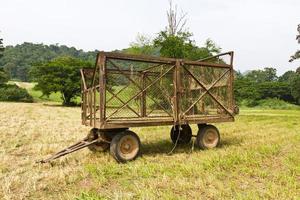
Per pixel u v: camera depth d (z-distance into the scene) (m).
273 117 24.86
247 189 5.98
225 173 7.11
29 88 81.00
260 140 12.03
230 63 10.99
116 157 8.23
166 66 10.23
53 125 17.86
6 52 178.00
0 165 7.88
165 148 10.35
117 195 5.59
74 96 52.62
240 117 24.81
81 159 8.60
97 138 9.22
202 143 10.12
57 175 6.93
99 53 8.24
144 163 8.12
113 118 9.09
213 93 10.88
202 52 33.00
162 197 5.44
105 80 8.34
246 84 74.50
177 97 9.59
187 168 7.25
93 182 6.54
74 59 55.94
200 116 10.27
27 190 6.02
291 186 6.02
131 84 10.73
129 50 40.38
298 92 67.62
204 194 5.69
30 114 26.58
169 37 30.22
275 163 8.11
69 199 5.47
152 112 10.91
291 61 53.53
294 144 11.18
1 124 17.73
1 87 65.19
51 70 50.38
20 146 10.80
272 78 128.50
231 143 11.36
